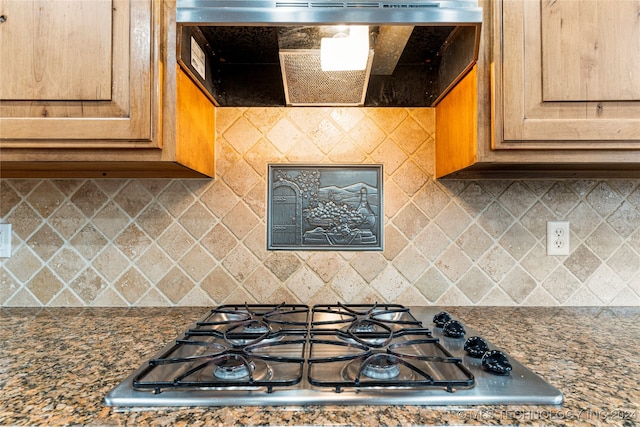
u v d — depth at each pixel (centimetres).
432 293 112
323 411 52
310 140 113
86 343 79
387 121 113
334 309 103
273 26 81
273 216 112
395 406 53
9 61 79
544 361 69
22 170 100
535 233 111
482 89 82
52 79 79
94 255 110
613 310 107
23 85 79
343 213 112
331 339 80
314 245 112
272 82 109
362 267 112
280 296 111
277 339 79
